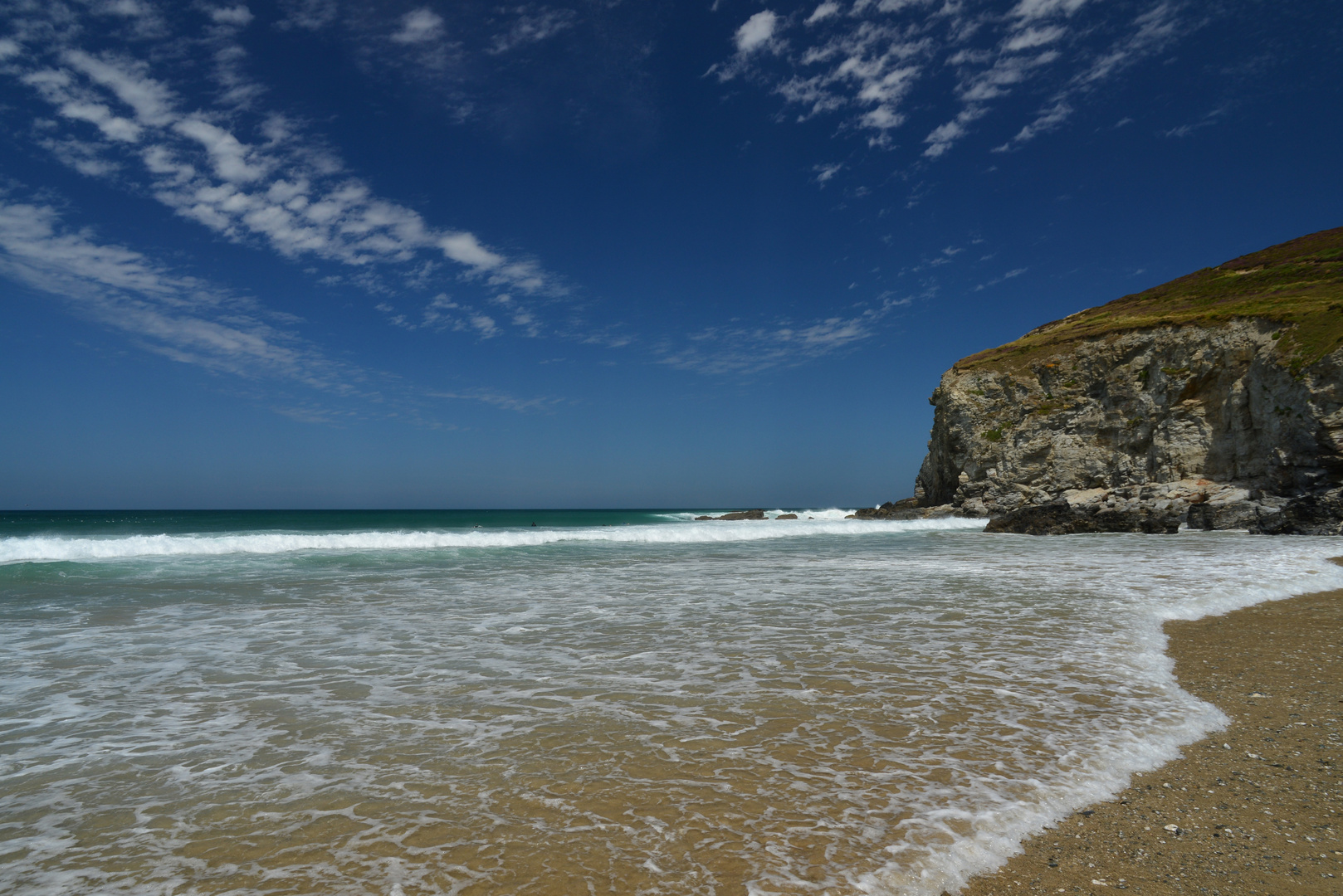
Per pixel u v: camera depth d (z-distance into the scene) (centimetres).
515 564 1975
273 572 1755
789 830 411
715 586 1495
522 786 469
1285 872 374
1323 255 4697
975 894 352
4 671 768
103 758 517
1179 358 4075
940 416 5397
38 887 345
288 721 602
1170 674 751
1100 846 401
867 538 3250
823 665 793
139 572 1714
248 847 388
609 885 351
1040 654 845
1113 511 3406
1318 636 948
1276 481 3438
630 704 648
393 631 1002
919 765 505
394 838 399
